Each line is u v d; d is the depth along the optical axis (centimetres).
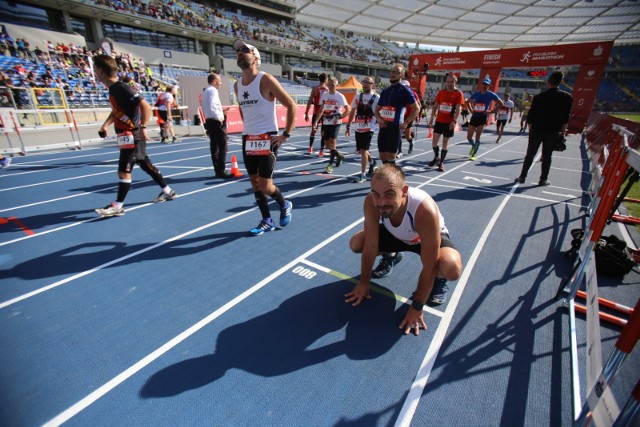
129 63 1998
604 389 123
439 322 232
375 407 168
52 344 205
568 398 176
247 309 241
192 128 1294
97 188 532
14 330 216
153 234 364
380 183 173
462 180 621
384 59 4859
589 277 203
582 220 423
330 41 4344
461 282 282
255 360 196
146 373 185
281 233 370
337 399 172
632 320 113
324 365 193
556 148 566
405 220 202
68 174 620
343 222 404
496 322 233
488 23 3728
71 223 391
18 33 1809
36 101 1166
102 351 200
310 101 826
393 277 288
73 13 2127
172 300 250
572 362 194
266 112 316
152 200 475
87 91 1485
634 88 4347
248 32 3155
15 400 168
